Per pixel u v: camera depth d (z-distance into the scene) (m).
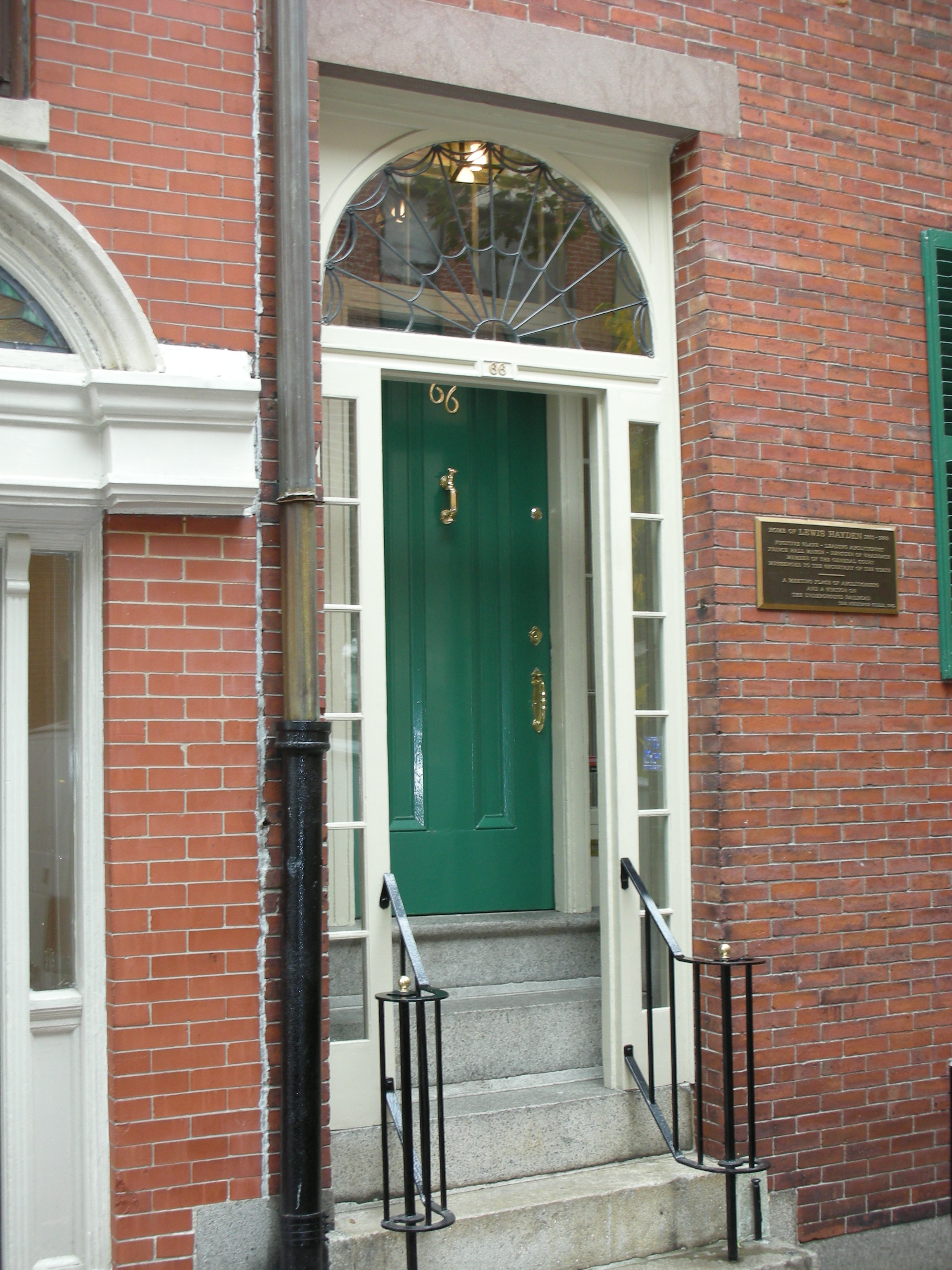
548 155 4.84
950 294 5.29
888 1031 4.91
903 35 5.32
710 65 4.88
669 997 4.55
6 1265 3.63
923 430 5.22
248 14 4.03
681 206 4.94
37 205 3.65
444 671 5.34
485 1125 4.32
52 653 3.90
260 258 4.01
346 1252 3.78
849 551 4.98
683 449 4.90
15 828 3.77
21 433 3.66
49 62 3.75
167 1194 3.67
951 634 5.16
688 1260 4.21
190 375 3.70
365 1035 4.25
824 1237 4.70
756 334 4.88
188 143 3.92
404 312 4.59
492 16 4.47
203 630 3.84
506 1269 4.00
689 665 4.84
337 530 4.36
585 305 4.89
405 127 4.58
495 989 5.00
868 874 4.92
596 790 5.53
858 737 4.96
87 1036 3.75
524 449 5.57
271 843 3.90
